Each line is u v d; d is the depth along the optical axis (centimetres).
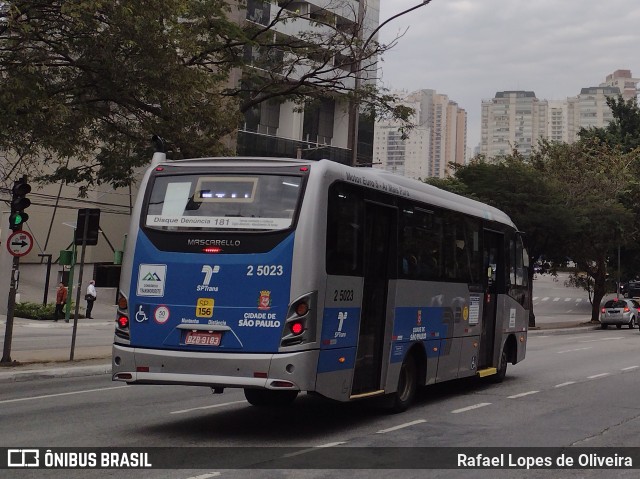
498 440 909
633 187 4725
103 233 3897
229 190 903
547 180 4100
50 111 1482
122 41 1540
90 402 1184
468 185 3925
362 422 1018
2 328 2923
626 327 4838
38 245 4356
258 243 873
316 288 863
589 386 1483
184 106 1716
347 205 938
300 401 1199
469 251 1330
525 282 1650
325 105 4528
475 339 1358
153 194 938
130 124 1852
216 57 2236
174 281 895
